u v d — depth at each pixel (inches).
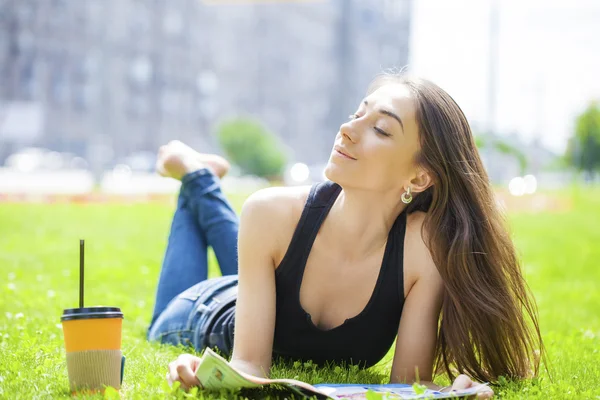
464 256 154.0
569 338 231.5
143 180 1904.5
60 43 2871.6
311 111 4197.8
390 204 154.6
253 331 152.3
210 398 135.5
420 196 159.5
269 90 3946.9
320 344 164.4
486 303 155.7
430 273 157.4
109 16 1871.3
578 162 2743.6
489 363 163.3
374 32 4547.2
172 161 213.8
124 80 3004.4
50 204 788.0
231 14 3924.7
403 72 158.7
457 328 157.4
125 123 3009.4
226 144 2192.4
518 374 165.8
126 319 239.6
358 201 151.8
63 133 2878.9
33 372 157.9
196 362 143.6
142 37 3095.5
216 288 189.9
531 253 562.6
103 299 269.6
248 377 135.8
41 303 254.2
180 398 134.6
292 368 167.8
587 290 379.6
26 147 2815.0
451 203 155.6
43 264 360.8
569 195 1676.9
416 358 157.6
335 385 147.1
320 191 156.0
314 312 159.9
